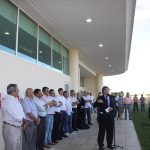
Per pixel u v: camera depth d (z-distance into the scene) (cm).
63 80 1252
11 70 698
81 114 1152
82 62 1916
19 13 816
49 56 1105
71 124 1020
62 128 900
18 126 509
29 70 822
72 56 1432
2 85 646
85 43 1315
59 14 882
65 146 768
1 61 649
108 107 721
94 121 1514
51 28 1045
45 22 967
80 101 1156
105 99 726
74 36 1170
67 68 1411
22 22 838
